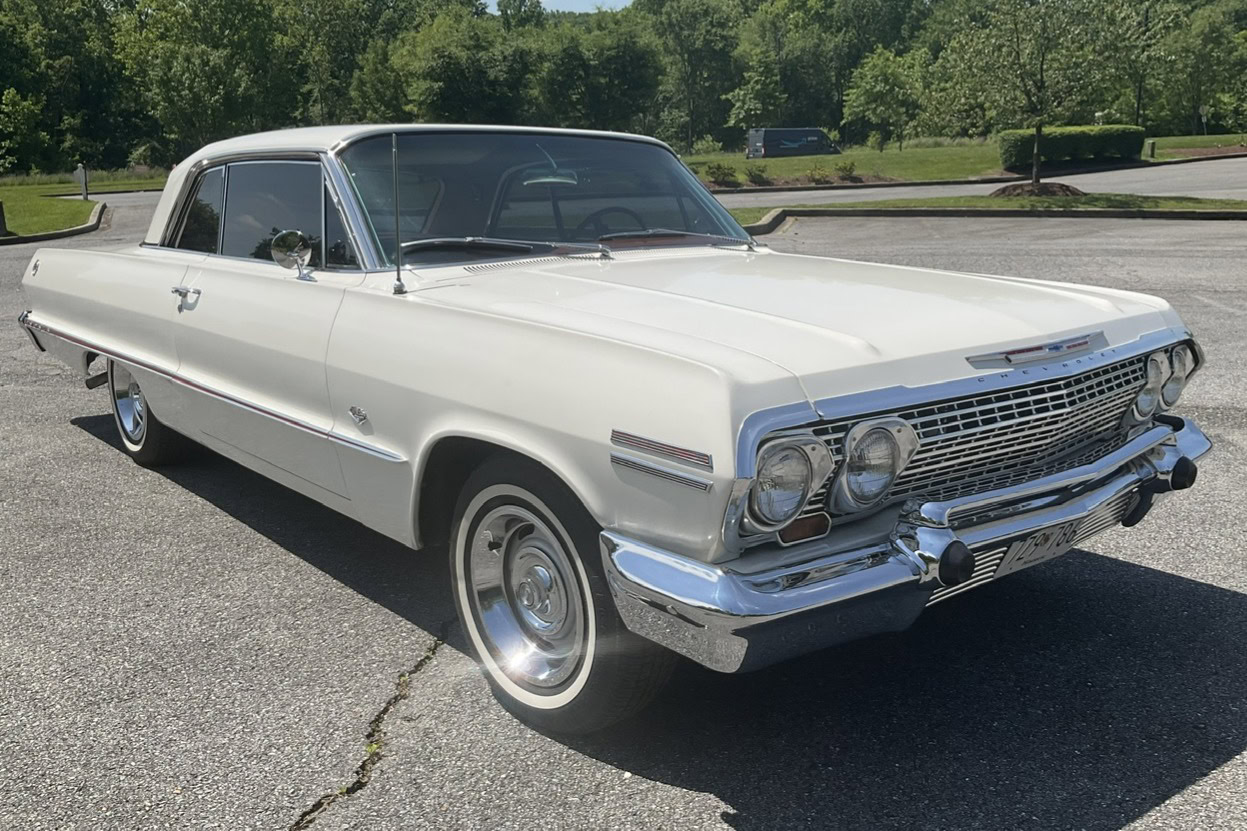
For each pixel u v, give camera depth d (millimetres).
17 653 3611
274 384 3885
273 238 4016
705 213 4434
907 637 3619
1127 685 3248
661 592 2457
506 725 3113
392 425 3301
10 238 20891
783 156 63594
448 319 3127
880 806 2666
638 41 64312
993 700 3178
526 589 3098
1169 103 68625
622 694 2820
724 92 94750
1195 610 3770
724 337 2678
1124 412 3248
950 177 38406
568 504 2787
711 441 2363
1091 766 2816
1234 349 8016
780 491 2410
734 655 2408
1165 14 23359
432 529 3453
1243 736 2945
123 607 3979
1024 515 2830
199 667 3492
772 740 2990
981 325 2949
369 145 3789
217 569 4340
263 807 2727
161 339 4707
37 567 4379
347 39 89000
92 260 5496
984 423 2738
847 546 2598
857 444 2498
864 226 20891
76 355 5812
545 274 3473
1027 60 23578
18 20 72875
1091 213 20828
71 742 3045
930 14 112875
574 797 2740
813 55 102312
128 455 5992
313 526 4852
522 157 4008
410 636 3711
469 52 62188
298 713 3193
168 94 58969
